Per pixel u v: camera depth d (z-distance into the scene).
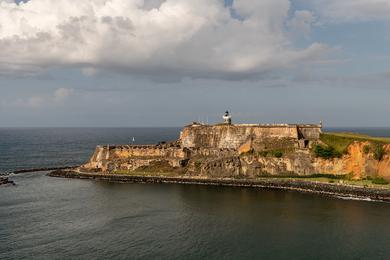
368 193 138.00
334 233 100.12
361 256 86.38
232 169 177.75
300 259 85.06
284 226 105.94
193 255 87.19
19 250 89.69
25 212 120.81
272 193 147.50
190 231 102.62
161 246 92.44
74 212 121.25
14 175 195.38
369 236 97.81
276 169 175.00
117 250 89.94
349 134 191.38
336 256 86.38
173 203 132.50
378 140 165.88
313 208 123.50
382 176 154.12
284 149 181.38
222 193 148.62
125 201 136.12
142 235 99.75
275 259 85.06
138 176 181.38
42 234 100.38
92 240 96.19
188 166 189.12
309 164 171.12
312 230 102.62
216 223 109.31
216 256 86.69
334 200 133.88
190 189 157.25
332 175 165.62
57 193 149.88
